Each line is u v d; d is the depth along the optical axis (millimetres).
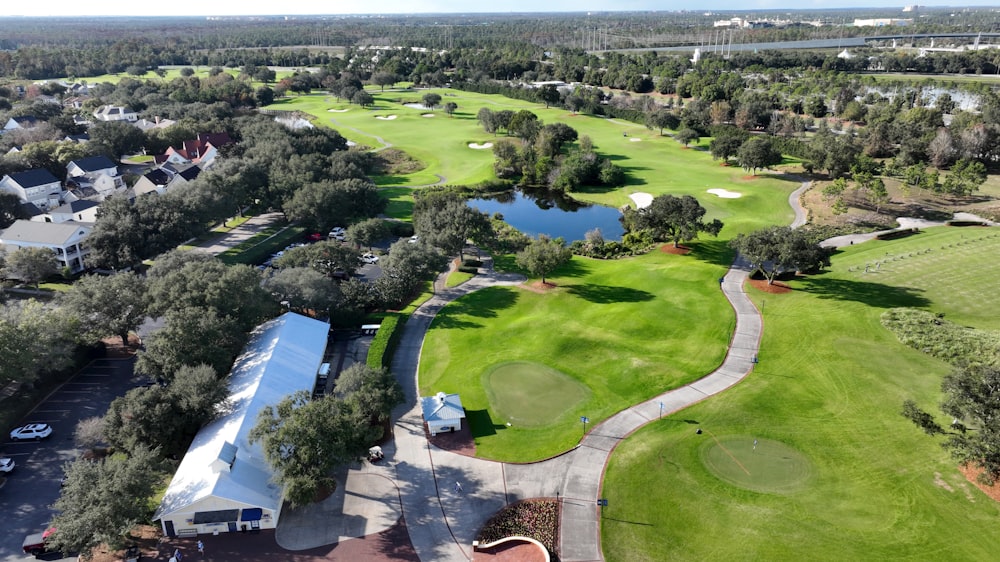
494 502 53125
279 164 138500
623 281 96312
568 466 56875
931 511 49844
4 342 59688
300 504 48438
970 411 50594
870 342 75000
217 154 163625
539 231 129875
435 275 99062
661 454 57594
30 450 58875
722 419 62406
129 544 48688
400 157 186750
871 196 132500
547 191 160625
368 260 107375
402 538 49500
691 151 187250
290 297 81438
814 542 47469
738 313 84250
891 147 167625
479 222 105312
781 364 71875
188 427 57219
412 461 58281
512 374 71875
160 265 81000
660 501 52281
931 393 65062
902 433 59344
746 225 119938
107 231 97062
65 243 96875
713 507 51312
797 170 159875
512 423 63344
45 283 96438
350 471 57031
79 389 68812
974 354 69562
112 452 57969
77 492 46281
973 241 106375
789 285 92500
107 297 73375
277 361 68188
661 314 84188
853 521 49312
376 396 58906
